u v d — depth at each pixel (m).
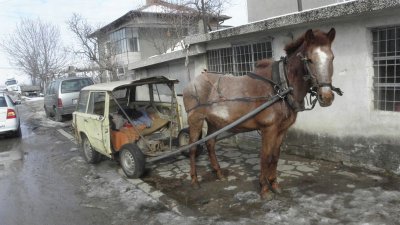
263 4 12.47
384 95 5.57
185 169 6.72
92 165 7.66
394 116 5.29
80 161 8.05
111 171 7.07
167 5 21.75
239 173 6.20
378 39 5.47
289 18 5.95
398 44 5.27
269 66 4.73
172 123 7.31
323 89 3.86
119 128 6.93
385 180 5.25
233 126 4.76
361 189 5.02
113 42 28.50
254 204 4.87
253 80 4.81
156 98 8.41
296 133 6.82
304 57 4.10
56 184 6.54
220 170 6.02
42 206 5.49
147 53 30.62
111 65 23.34
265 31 6.74
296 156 6.83
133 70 13.09
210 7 18.48
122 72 28.22
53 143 10.50
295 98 4.41
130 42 30.09
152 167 6.96
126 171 6.49
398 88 5.38
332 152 6.24
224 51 8.25
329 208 4.55
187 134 6.92
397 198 4.64
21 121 16.67
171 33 20.33
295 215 4.43
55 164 8.00
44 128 13.75
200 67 8.97
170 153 5.93
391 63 5.38
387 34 5.37
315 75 3.95
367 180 5.32
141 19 26.50
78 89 15.04
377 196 4.75
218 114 5.18
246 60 7.63
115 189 5.98
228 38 7.67
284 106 4.50
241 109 4.86
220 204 5.00
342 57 5.84
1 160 8.76
